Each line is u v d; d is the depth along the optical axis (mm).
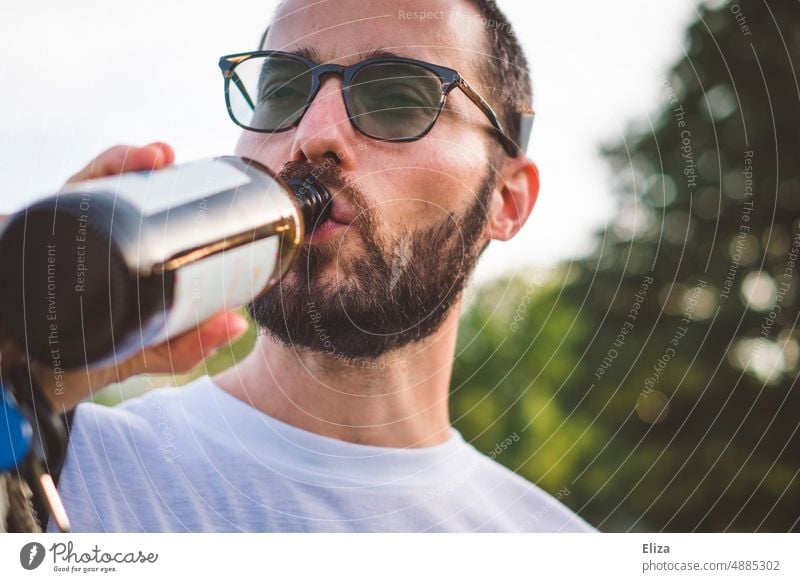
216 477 995
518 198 1145
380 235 960
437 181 991
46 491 747
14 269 682
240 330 828
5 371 715
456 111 1014
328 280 957
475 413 4035
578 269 3830
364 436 1031
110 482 979
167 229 720
